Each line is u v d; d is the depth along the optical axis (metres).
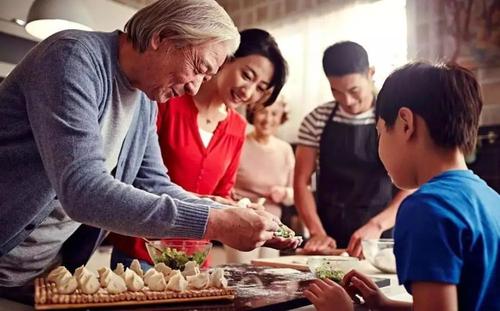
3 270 1.10
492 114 2.35
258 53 1.64
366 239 1.54
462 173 0.83
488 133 2.34
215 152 1.74
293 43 3.26
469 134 0.86
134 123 1.20
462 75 0.87
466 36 2.48
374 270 1.40
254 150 2.73
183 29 0.97
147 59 1.02
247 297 0.93
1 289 0.95
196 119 1.69
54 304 0.76
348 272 1.11
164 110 1.66
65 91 0.90
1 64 2.22
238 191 2.67
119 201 0.85
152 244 1.10
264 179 2.70
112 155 1.15
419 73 0.87
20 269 1.13
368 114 2.04
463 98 0.85
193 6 0.99
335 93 1.96
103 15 2.38
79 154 0.87
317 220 2.06
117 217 0.85
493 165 2.31
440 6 2.58
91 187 0.85
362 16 2.95
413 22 2.68
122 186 0.88
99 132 0.93
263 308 0.85
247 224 0.92
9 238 1.02
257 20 3.44
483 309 0.76
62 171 0.86
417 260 0.72
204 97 1.69
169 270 0.95
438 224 0.73
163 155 1.68
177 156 1.67
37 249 1.13
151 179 1.28
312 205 2.11
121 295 0.81
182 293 0.84
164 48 0.99
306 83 3.19
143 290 0.84
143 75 1.04
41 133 0.89
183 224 0.89
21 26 2.25
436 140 0.84
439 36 2.57
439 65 0.89
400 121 0.87
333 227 2.10
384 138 0.91
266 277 1.16
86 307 0.77
